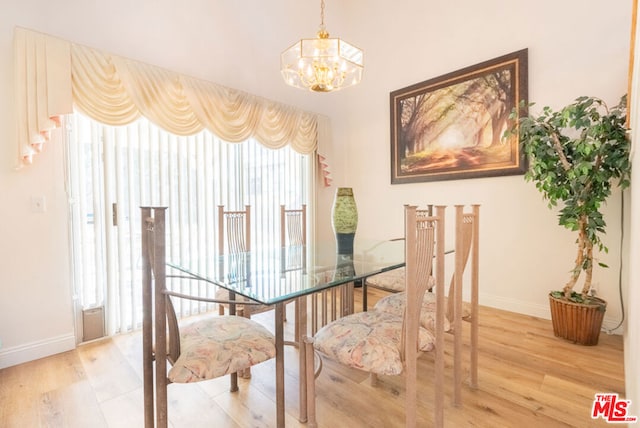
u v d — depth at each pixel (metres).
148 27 2.71
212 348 1.26
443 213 1.39
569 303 2.30
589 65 2.52
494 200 3.04
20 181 2.11
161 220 1.17
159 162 2.75
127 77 2.45
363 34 4.12
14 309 2.09
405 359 1.29
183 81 2.76
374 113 4.03
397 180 3.76
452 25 3.30
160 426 1.21
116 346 2.35
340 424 1.51
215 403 1.69
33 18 2.15
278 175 3.62
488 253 3.10
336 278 1.58
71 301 2.31
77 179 2.36
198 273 1.74
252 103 3.24
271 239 3.54
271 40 3.58
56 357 2.18
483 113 3.06
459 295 1.61
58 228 2.25
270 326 2.71
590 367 1.98
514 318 2.79
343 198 2.34
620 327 2.41
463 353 2.19
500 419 1.53
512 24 2.90
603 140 2.11
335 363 2.11
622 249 2.38
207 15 3.08
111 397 1.74
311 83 2.52
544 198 2.51
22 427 1.50
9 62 2.05
